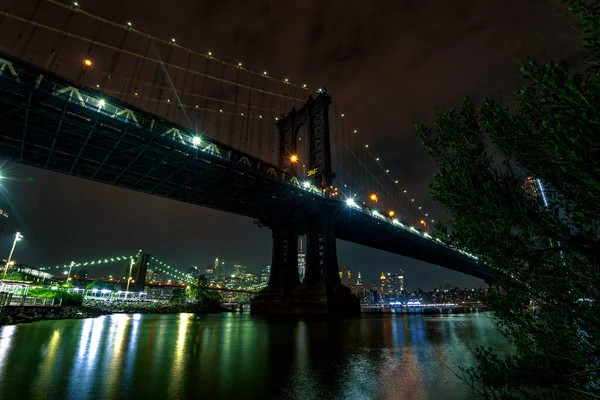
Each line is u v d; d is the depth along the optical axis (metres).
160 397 6.80
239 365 10.23
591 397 2.88
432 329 23.39
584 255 2.49
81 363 10.07
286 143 65.31
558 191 2.77
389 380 8.26
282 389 7.46
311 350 13.50
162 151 33.75
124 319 33.06
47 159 35.72
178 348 13.69
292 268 53.88
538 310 3.30
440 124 4.06
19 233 40.19
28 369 9.05
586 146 2.25
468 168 3.52
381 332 21.58
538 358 3.42
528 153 2.81
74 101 27.41
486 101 3.28
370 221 60.66
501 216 2.98
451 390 7.16
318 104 61.53
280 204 51.25
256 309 53.62
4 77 24.00
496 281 3.59
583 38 2.28
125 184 42.91
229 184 43.34
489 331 21.22
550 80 2.44
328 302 44.72
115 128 30.70
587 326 2.72
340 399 6.71
